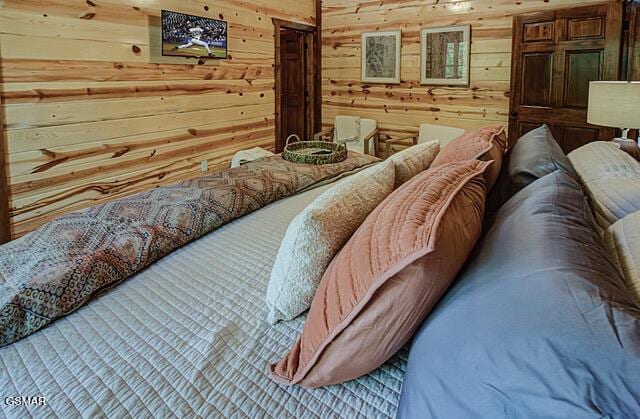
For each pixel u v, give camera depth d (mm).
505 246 907
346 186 1281
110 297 1341
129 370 1022
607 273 748
